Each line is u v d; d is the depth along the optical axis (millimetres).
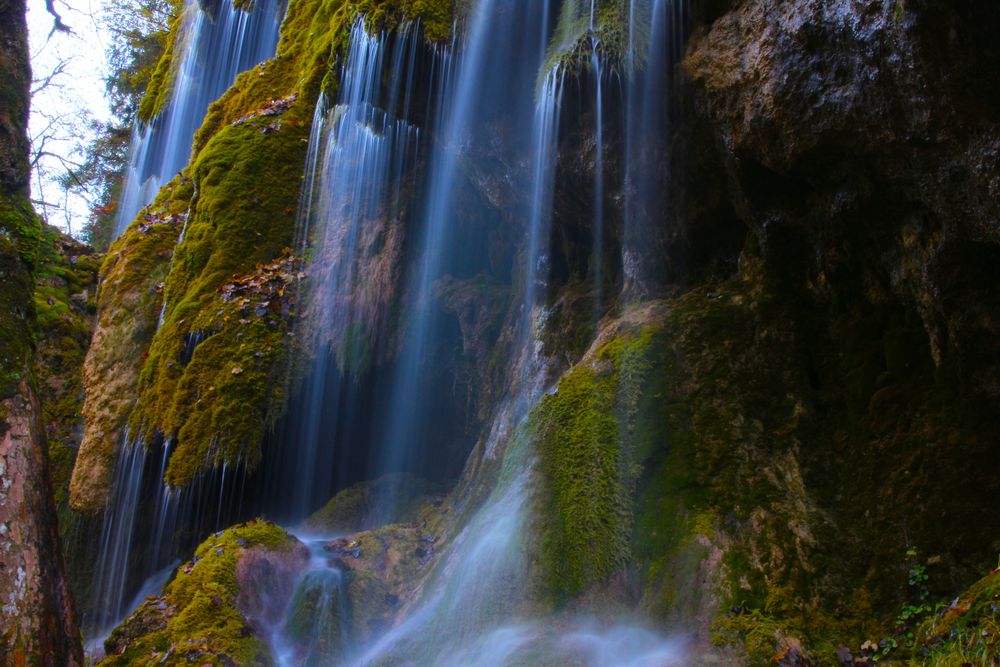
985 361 3344
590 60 4254
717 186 4566
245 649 4340
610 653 3496
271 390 6676
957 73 2695
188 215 8352
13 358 3580
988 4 2521
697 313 4434
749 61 3688
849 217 3758
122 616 6730
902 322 3822
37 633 3221
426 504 6555
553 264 6020
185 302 7340
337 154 7434
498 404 6051
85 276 11156
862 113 3199
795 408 4016
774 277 4363
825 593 3412
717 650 3293
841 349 4094
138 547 6820
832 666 3162
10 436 3428
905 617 3188
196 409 6590
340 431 7043
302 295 7195
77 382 9766
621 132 4578
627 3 4215
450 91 5066
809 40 3318
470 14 4832
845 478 3766
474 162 5754
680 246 4914
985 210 2926
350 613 4848
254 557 4910
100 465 7504
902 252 3602
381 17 5051
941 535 3314
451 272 7043
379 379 7113
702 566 3594
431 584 4645
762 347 4215
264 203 7688
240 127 8188
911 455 3545
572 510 3988
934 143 2965
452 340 7043
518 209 6004
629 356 4355
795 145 3588
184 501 6359
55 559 3471
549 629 3707
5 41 4000
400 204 7020
